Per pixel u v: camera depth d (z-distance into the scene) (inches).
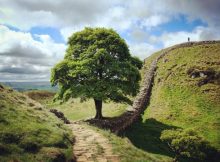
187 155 1352.1
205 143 1393.9
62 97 1745.8
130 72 1721.2
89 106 2532.0
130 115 1843.0
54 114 1261.1
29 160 644.7
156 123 2048.5
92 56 1713.8
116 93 1663.4
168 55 3772.1
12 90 1231.5
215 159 1424.7
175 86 2763.3
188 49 3791.8
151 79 3102.9
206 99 2431.1
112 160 796.0
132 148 989.2
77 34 1847.9
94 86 1637.6
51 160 675.4
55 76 1733.5
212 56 3341.5
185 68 3053.6
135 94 1808.6
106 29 1839.3
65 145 807.7
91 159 776.9
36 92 3297.2
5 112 838.5
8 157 626.5
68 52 1839.3
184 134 1401.3
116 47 1768.0
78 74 1669.5
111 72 1700.3
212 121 2078.0
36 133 778.2
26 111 967.0
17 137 711.7
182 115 2199.8
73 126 1225.4
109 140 996.6
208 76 2738.7
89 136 1032.8
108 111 2251.5
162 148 1520.7
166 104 2429.9
